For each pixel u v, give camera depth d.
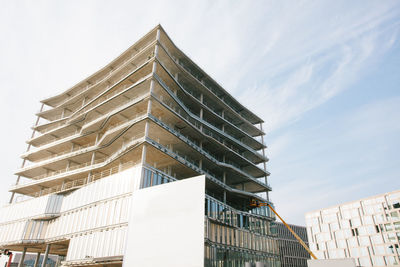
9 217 46.59
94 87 52.81
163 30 46.06
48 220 41.75
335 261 22.19
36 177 57.69
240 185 62.16
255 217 52.62
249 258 45.72
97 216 33.88
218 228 41.34
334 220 91.19
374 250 77.25
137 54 46.12
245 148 62.03
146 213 28.36
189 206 25.48
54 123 60.31
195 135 49.19
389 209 77.19
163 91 41.84
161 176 35.28
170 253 24.75
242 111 67.94
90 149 45.34
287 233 110.06
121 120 44.16
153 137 41.03
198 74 56.56
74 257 33.53
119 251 28.58
